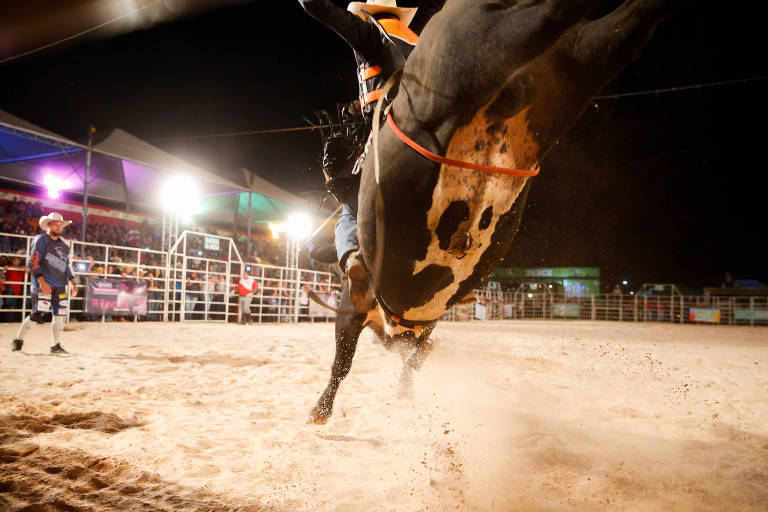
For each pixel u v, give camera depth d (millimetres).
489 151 2275
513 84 2119
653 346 11953
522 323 24312
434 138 2289
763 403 5176
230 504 2527
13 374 5707
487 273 2811
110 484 2764
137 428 3838
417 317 2959
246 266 18688
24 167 16359
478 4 2137
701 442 3691
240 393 5270
